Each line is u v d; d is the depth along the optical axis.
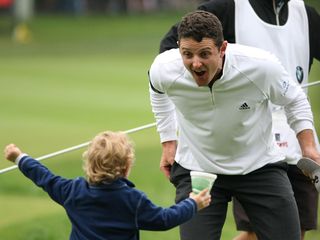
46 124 42.69
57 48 96.81
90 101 53.16
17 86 61.62
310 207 14.43
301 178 14.24
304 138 12.41
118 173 10.71
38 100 53.69
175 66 12.08
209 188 11.06
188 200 10.94
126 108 49.62
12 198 25.47
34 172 11.14
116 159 10.62
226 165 12.49
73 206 10.88
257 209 12.61
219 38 11.39
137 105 51.16
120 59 83.94
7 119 44.69
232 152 12.41
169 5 154.62
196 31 11.20
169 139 13.16
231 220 21.17
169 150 13.12
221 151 12.43
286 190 12.55
